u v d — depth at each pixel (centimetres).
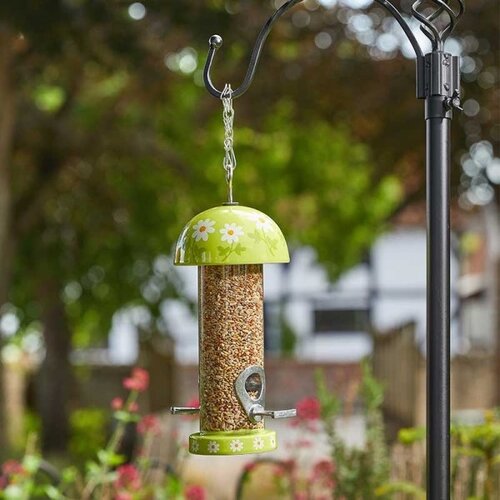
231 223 438
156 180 2041
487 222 2333
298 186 2228
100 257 2138
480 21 1688
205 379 470
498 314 1969
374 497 683
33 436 716
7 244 1411
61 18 1127
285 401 2655
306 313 4047
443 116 410
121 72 1528
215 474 1081
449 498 404
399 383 1476
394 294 4059
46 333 2258
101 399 2311
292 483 747
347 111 1817
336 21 1695
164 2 1229
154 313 2194
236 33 1313
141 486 717
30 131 1764
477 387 1962
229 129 435
